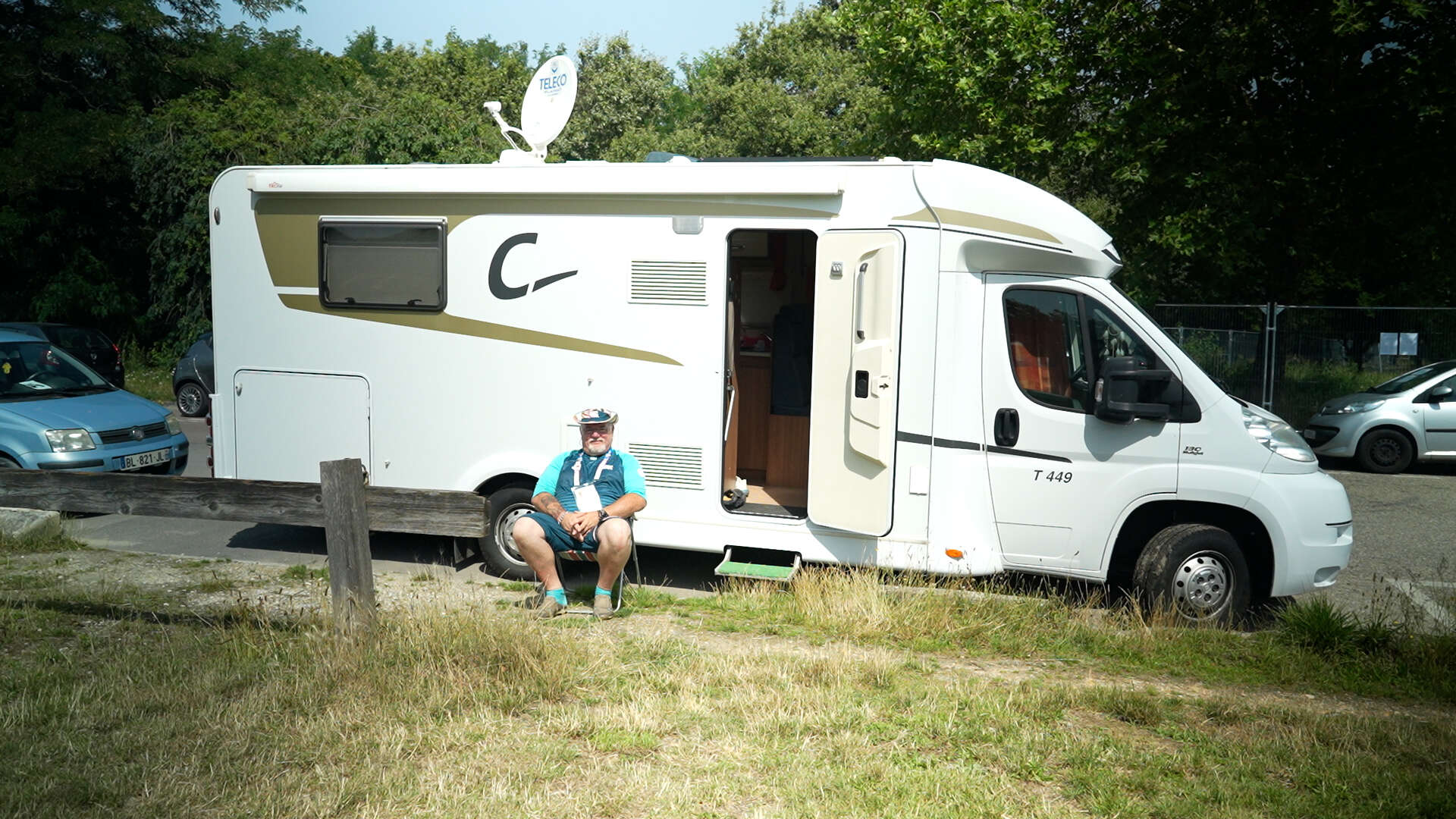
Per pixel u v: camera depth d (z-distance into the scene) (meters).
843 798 3.98
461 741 4.44
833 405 6.73
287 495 5.76
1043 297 6.60
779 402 7.89
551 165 7.14
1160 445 6.48
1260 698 5.38
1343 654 5.96
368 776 4.08
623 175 6.99
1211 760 4.42
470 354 7.39
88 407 9.87
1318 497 6.48
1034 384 6.58
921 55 16.95
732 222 6.87
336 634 5.52
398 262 7.47
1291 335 15.80
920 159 18.22
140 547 8.45
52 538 8.24
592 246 7.13
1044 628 6.25
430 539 8.73
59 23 25.31
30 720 4.55
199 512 5.90
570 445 7.24
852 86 36.41
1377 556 9.01
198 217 23.20
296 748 4.33
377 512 5.82
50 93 26.08
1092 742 4.55
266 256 7.71
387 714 4.68
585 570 7.76
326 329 7.64
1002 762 4.34
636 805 3.92
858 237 6.62
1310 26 14.72
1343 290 20.47
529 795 3.98
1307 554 6.46
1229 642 6.13
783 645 5.97
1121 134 15.50
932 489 6.59
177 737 4.43
